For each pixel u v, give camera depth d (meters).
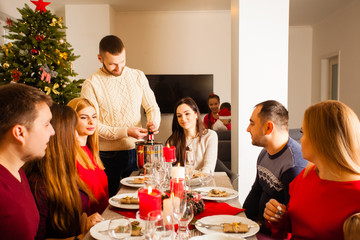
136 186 1.86
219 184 1.98
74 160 1.46
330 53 6.61
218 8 6.36
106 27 5.86
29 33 3.76
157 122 2.60
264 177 1.73
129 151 2.50
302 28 7.52
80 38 5.84
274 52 3.07
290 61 7.57
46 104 1.01
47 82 3.67
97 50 5.86
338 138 1.01
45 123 1.00
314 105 1.10
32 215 1.07
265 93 3.08
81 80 4.04
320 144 1.04
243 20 3.04
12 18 5.00
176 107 2.42
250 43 3.05
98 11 5.84
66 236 1.41
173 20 6.57
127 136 2.35
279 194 1.61
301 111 7.68
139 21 6.57
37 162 1.37
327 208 1.05
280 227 1.33
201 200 1.43
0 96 0.94
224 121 5.24
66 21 5.82
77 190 1.46
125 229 1.01
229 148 3.77
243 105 3.08
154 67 6.67
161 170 1.69
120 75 2.48
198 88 6.63
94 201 1.65
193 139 2.46
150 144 2.12
